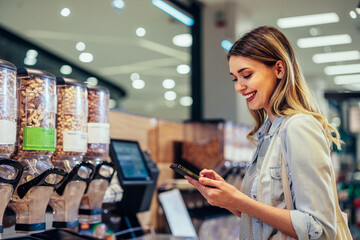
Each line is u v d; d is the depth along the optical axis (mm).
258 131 1712
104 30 6840
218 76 5332
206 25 5434
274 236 1472
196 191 3135
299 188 1396
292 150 1431
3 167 1329
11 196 1379
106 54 8570
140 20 6207
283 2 5469
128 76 10500
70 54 8047
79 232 1895
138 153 2371
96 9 5738
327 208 1369
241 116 5387
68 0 5406
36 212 1462
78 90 1725
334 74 9758
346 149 9602
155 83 11266
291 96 1548
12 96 1407
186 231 2744
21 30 5734
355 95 6387
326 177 1395
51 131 1542
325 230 1366
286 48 1586
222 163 3445
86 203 1788
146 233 2502
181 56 8711
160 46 7891
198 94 5402
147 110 13250
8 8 5277
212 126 3451
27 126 1484
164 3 4895
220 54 5344
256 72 1558
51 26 6340
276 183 1502
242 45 1580
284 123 1526
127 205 2223
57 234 1749
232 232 3191
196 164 3412
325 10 5715
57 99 1705
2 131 1341
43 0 5328
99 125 1851
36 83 1524
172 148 3279
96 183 1769
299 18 6082
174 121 3318
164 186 2971
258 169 1591
